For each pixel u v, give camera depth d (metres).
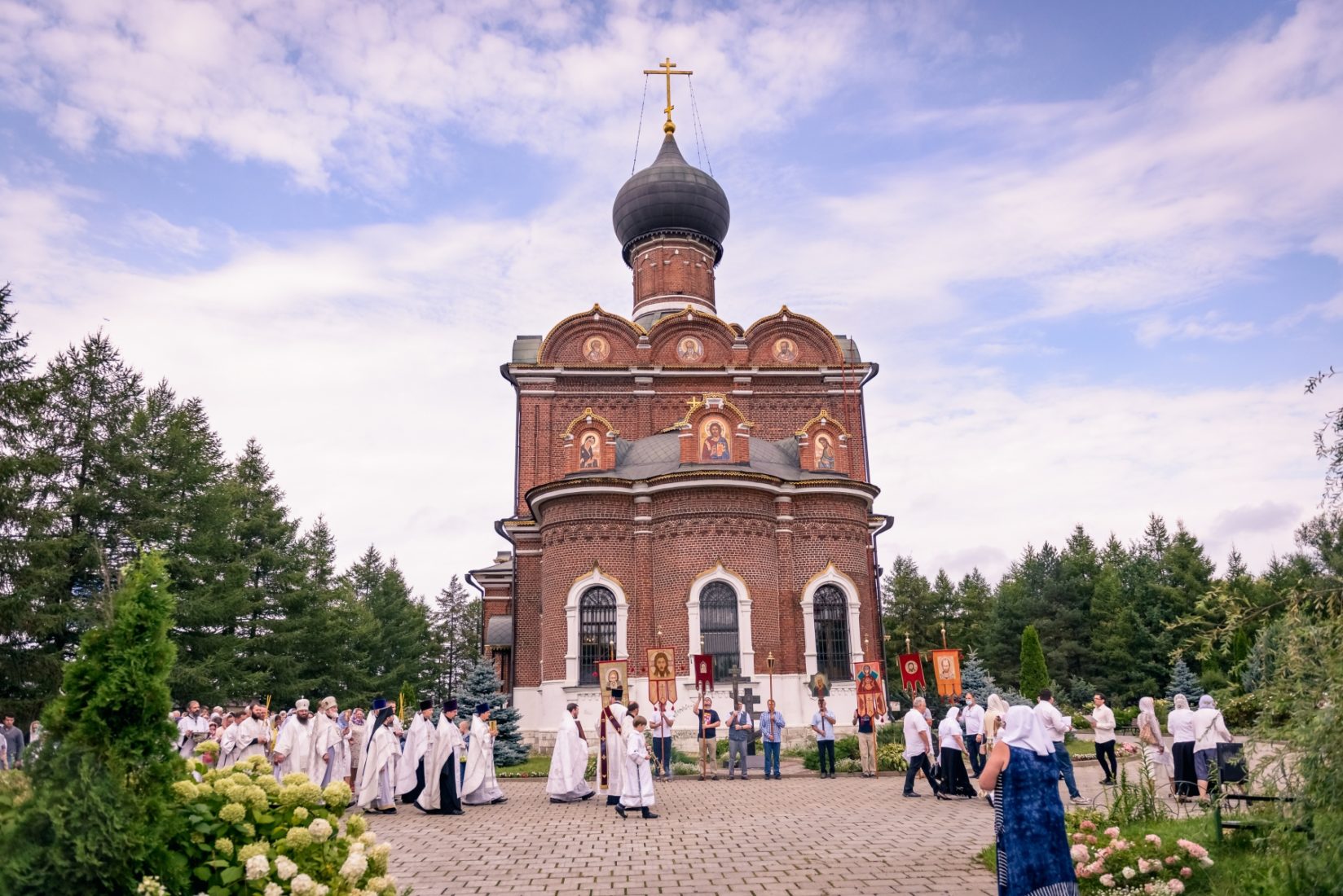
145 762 7.12
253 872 7.18
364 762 19.02
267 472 50.22
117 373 36.78
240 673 38.50
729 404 35.50
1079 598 66.19
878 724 30.69
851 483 35.28
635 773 17.09
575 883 11.20
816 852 12.98
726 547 33.44
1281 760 8.60
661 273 48.84
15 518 29.61
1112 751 20.12
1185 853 9.98
